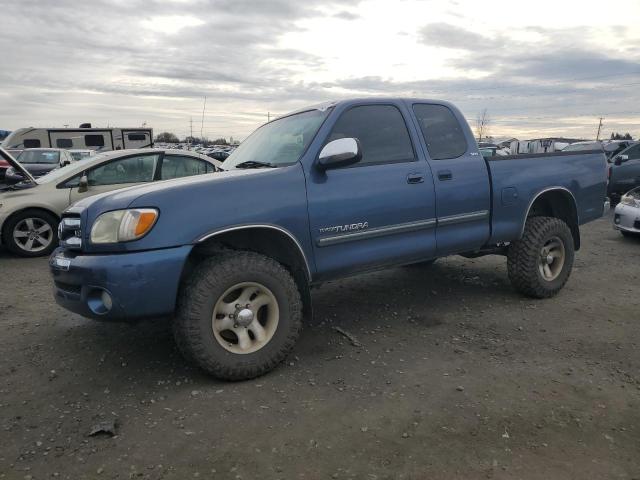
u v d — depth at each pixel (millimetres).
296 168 3861
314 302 5445
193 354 3443
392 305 5320
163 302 3334
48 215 8102
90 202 3570
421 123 4605
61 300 3602
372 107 4367
